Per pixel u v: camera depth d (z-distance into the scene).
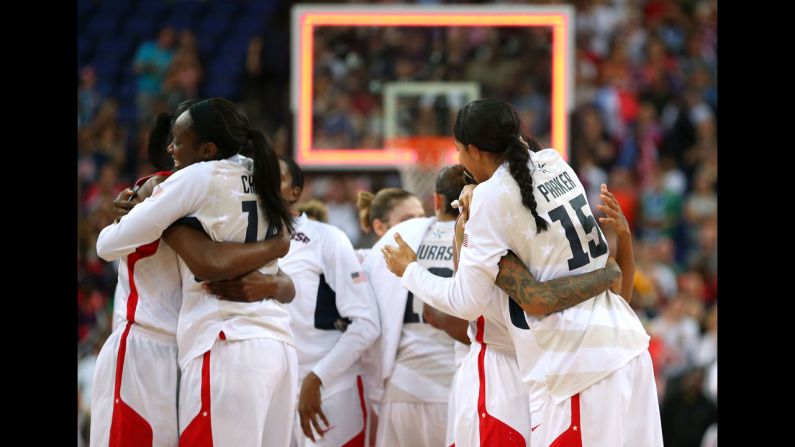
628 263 12.59
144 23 46.09
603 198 12.41
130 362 11.98
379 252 15.64
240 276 12.06
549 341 11.38
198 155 12.31
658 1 43.59
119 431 11.82
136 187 12.45
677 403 31.39
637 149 40.22
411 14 36.22
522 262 11.60
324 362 15.05
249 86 44.34
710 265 37.16
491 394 12.16
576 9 43.56
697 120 40.94
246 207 12.20
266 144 12.49
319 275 15.81
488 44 37.69
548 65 37.50
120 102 43.78
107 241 11.73
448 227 15.25
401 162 36.12
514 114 11.97
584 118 41.03
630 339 11.55
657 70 42.06
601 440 11.17
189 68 44.38
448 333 14.02
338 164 36.16
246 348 11.93
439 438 15.22
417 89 37.03
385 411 15.35
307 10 36.41
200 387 11.82
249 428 11.84
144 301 12.17
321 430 15.13
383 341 15.35
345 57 37.19
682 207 39.00
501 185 11.55
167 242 11.94
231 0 46.34
